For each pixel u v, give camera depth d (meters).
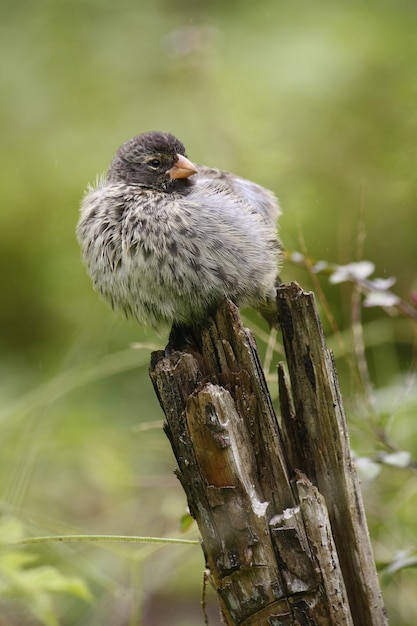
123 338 11.97
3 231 13.95
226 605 6.41
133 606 9.19
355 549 6.63
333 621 6.25
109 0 16.06
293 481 6.38
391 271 12.62
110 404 12.02
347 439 6.63
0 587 7.91
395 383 10.02
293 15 15.16
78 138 14.56
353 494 6.63
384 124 13.41
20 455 10.16
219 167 12.54
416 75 13.09
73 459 11.09
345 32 14.55
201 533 6.43
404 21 14.72
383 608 6.74
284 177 12.50
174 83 14.57
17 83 15.34
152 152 8.77
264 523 6.23
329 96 13.90
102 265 8.30
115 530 10.87
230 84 13.94
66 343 12.99
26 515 9.10
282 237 11.76
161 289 8.08
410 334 11.27
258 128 13.02
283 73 14.09
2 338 13.52
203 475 6.32
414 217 12.70
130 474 11.02
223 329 6.58
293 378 6.61
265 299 8.52
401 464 7.75
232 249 8.03
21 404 10.41
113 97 14.93
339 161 13.38
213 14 15.60
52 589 7.80
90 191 8.90
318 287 8.64
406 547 9.16
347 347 10.18
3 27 16.02
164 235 7.99
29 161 14.52
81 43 15.62
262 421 6.43
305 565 6.21
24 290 13.74
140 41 15.52
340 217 12.82
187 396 6.52
